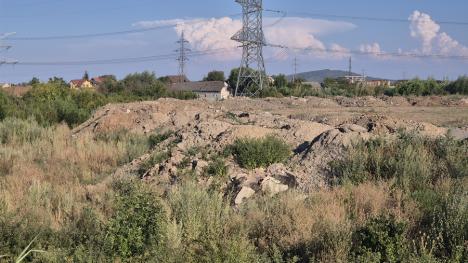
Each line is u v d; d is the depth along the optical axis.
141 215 7.06
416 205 8.43
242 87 71.44
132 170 13.52
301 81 88.62
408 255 6.11
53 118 26.44
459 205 7.41
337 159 11.54
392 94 65.00
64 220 8.59
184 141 14.34
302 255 6.75
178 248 6.52
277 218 7.94
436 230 6.98
